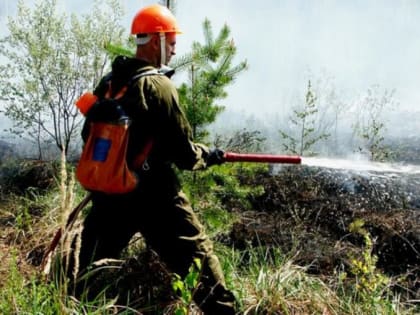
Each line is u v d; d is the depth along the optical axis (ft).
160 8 10.19
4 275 10.84
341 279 12.09
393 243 14.12
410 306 12.24
